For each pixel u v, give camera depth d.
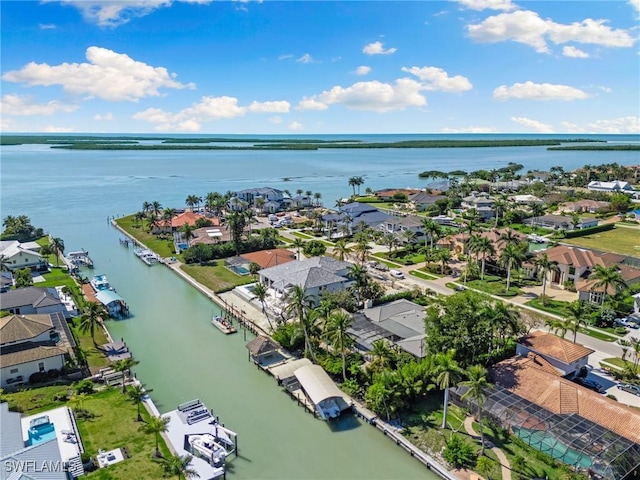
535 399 52.41
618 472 41.94
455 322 62.16
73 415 54.22
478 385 48.41
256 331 79.19
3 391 59.03
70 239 149.00
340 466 48.06
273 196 197.25
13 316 68.44
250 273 107.50
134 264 122.81
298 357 70.12
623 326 78.12
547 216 160.50
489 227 157.25
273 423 55.22
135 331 80.62
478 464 45.50
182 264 118.94
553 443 46.53
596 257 100.12
